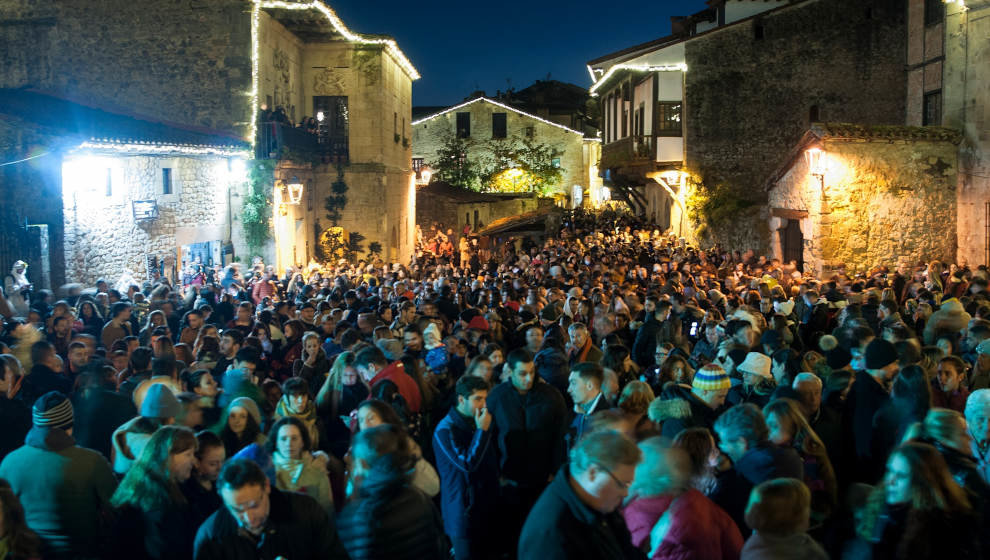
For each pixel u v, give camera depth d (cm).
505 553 586
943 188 1961
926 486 372
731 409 480
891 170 1916
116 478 516
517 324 1120
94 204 1638
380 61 2673
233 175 2105
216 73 2233
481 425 565
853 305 1041
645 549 396
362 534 400
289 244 2325
